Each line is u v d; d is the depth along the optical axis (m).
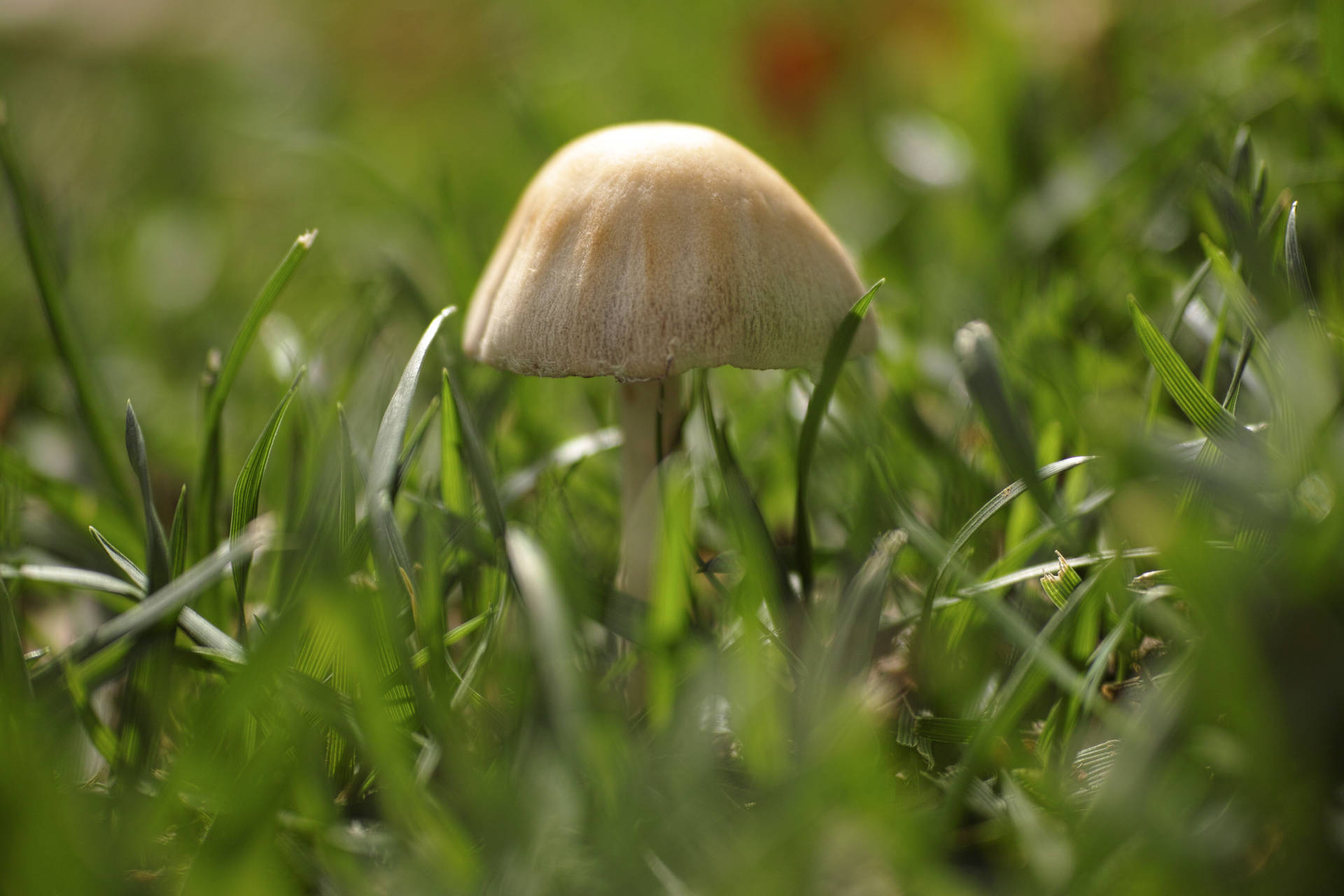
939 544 0.17
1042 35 0.25
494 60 0.43
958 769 0.16
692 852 0.16
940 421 0.21
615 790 0.16
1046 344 0.20
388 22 0.44
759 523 0.17
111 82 0.38
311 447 0.19
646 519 0.18
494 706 0.17
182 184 0.34
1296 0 0.22
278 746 0.16
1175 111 0.22
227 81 0.41
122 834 0.16
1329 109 0.20
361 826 0.16
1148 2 0.25
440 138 0.37
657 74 0.36
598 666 0.18
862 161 0.30
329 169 0.35
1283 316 0.18
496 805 0.16
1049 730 0.16
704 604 0.18
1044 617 0.17
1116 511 0.17
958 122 0.26
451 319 0.21
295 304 0.26
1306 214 0.19
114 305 0.25
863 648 0.16
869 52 0.34
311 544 0.17
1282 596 0.16
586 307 0.17
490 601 0.17
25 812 0.15
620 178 0.17
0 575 0.17
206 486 0.18
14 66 0.38
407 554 0.17
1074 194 0.23
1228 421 0.17
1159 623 0.16
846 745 0.15
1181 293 0.19
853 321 0.17
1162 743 0.15
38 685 0.16
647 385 0.18
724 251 0.17
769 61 0.35
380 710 0.16
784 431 0.20
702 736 0.16
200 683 0.17
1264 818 0.15
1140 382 0.19
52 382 0.22
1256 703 0.15
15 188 0.18
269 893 0.15
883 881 0.15
